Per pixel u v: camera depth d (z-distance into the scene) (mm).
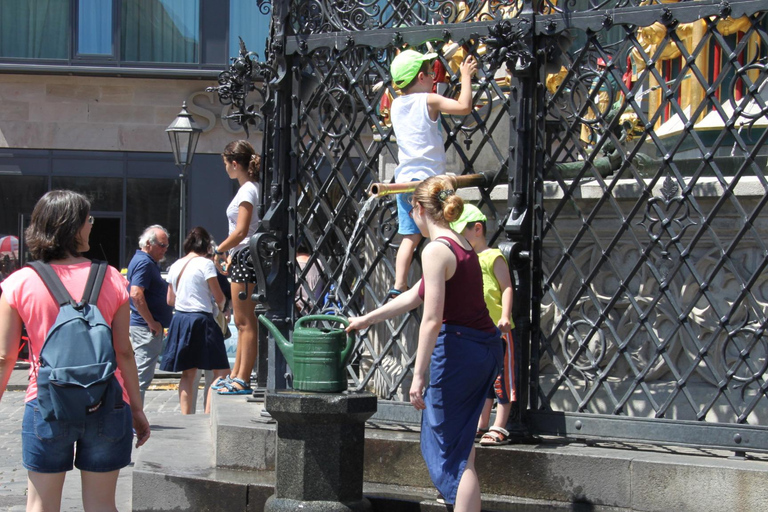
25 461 4582
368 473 5703
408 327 6953
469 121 7109
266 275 6484
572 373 6375
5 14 23516
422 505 5195
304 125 6645
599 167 6617
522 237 5668
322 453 4973
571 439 5668
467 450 4742
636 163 6707
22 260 23562
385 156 7617
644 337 6180
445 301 4742
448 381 4719
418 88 5914
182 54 23875
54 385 4402
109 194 23938
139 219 23953
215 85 23781
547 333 6449
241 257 7719
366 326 5098
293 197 6555
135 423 4906
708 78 7129
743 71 5324
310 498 4969
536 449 5410
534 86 5754
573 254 6375
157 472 5832
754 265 5875
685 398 6031
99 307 4660
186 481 5703
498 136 7168
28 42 23578
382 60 6363
